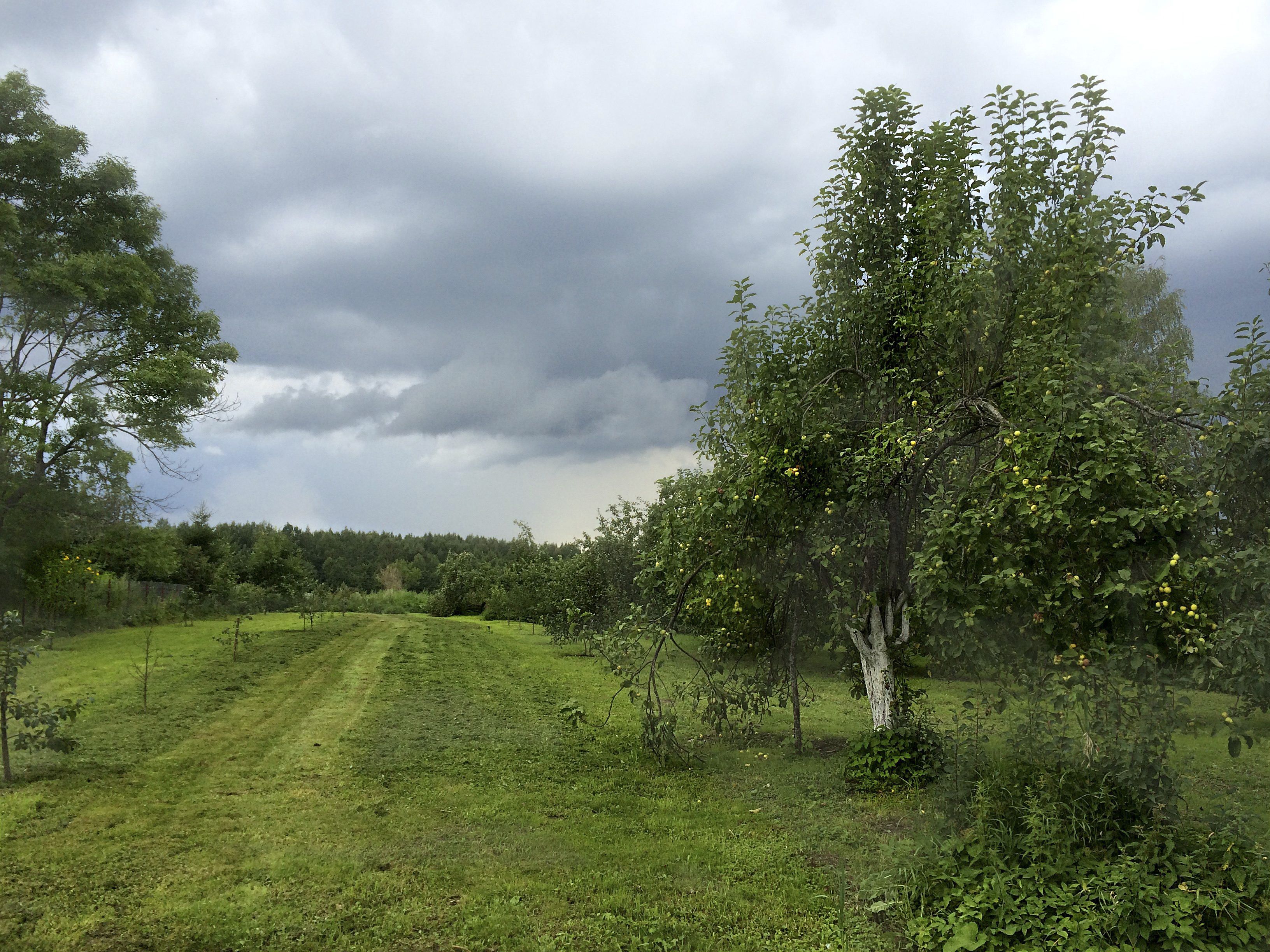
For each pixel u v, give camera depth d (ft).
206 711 34.83
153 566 90.84
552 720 36.09
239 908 14.82
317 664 53.57
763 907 15.31
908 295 24.00
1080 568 14.56
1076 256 19.21
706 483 28.99
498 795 23.13
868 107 25.34
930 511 18.63
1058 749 17.16
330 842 18.63
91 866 16.75
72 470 84.64
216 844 18.30
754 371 27.66
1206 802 22.02
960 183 23.59
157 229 99.96
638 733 33.55
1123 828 15.24
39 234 89.56
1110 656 14.38
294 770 25.40
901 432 20.92
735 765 27.76
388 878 16.47
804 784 24.62
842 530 25.70
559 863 17.63
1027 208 21.27
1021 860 14.98
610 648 28.48
